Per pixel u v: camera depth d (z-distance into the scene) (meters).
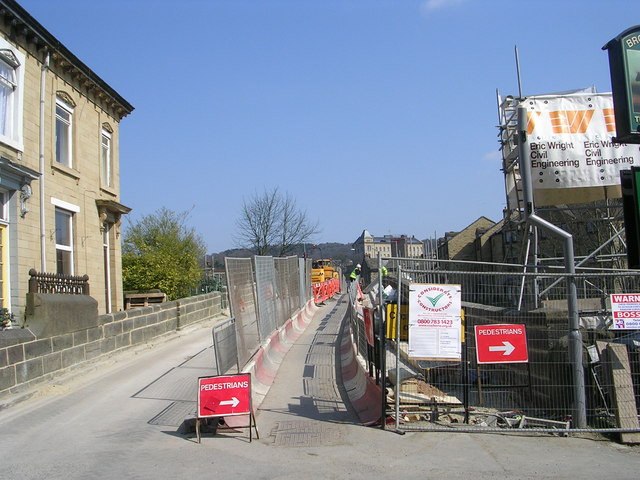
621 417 7.49
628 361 7.75
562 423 7.89
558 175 11.74
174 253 27.84
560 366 8.16
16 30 14.02
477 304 8.97
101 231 18.97
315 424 8.28
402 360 9.24
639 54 8.02
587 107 11.85
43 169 14.95
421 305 7.80
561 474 6.11
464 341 8.45
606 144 11.75
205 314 22.78
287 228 42.62
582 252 25.41
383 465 6.38
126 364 13.25
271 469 6.20
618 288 10.31
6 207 13.54
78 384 11.00
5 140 13.39
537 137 11.79
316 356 14.54
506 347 8.12
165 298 23.48
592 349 8.69
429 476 6.02
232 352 9.45
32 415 8.64
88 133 18.25
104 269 19.81
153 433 7.64
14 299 13.40
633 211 7.77
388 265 13.47
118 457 6.57
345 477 5.96
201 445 7.11
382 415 7.96
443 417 8.27
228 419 7.88
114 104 20.22
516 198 12.68
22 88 14.24
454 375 9.31
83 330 12.34
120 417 8.51
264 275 14.04
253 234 42.16
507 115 12.76
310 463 6.44
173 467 6.23
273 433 7.78
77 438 7.41
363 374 10.28
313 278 36.88
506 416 8.25
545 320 8.60
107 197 19.64
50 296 11.20
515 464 6.45
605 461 6.60
